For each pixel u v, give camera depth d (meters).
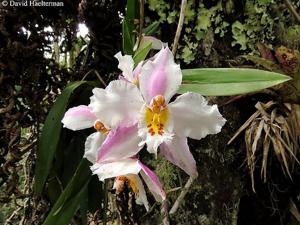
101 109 0.14
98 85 0.21
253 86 0.14
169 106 0.14
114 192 0.22
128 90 0.14
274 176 0.23
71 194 0.17
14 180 0.20
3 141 0.21
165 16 0.21
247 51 0.21
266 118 0.19
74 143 0.21
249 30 0.20
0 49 0.20
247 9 0.20
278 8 0.21
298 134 0.20
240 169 0.21
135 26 0.19
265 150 0.19
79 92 0.21
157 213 0.21
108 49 0.23
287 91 0.20
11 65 0.21
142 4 0.18
